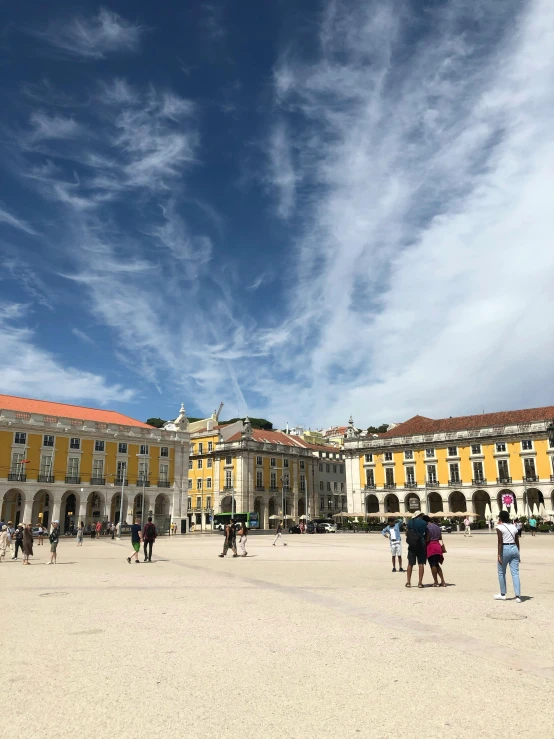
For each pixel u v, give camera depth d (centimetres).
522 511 5859
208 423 8262
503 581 954
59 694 491
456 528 5594
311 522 6462
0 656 621
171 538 4850
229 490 7294
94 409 6475
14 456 5256
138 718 435
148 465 6197
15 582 1380
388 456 6894
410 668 546
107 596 1090
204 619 818
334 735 399
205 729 413
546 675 517
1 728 419
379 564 1791
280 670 552
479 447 6262
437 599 970
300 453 8081
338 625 758
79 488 5597
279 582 1289
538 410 6322
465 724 411
